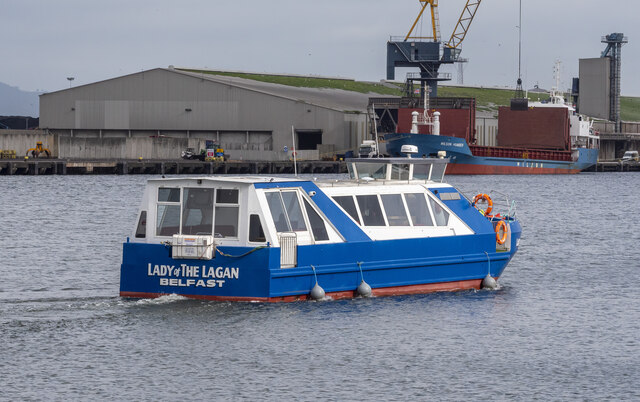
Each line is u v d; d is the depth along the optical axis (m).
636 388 35.06
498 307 47.62
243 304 43.19
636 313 47.56
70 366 36.50
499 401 33.59
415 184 49.81
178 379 35.16
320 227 45.44
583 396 34.16
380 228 47.62
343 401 33.22
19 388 34.03
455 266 49.97
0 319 43.22
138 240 45.28
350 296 46.31
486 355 38.94
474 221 50.91
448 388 34.78
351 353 38.56
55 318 43.28
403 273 47.78
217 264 43.28
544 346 40.53
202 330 40.84
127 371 36.00
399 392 34.28
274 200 43.84
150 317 42.56
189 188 43.97
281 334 40.66
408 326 42.78
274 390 34.19
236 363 37.03
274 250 42.91
